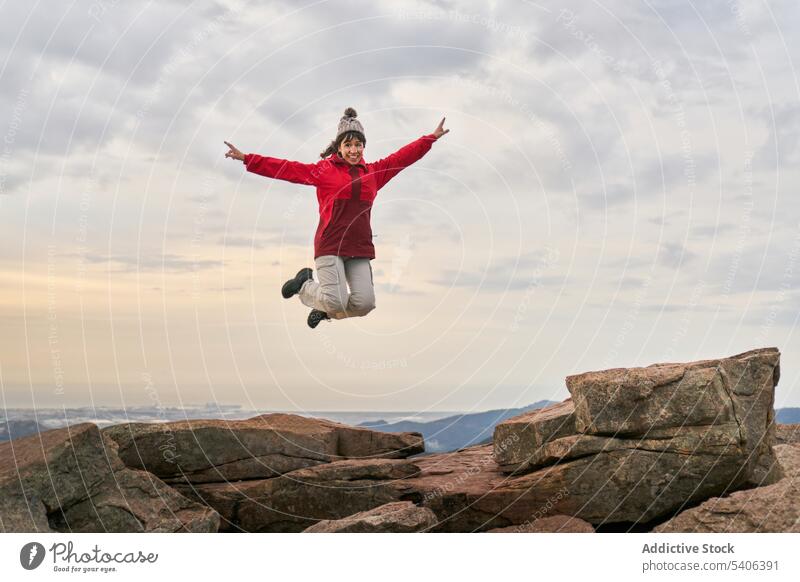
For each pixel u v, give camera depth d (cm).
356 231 971
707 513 779
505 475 935
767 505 764
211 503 950
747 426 845
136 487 823
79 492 774
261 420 1102
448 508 879
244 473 1002
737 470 825
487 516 864
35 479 741
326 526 815
